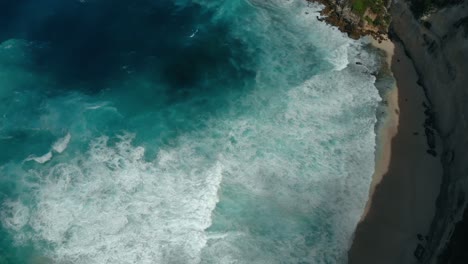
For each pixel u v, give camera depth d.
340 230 38.59
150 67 47.22
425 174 42.75
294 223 38.50
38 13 49.22
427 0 48.72
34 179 38.00
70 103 43.28
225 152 41.72
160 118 43.34
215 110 44.66
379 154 43.81
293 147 43.00
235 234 37.19
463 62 42.84
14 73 44.53
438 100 45.81
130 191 38.06
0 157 39.16
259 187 40.22
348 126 45.25
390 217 40.00
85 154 39.84
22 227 35.62
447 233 36.09
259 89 46.91
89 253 34.81
